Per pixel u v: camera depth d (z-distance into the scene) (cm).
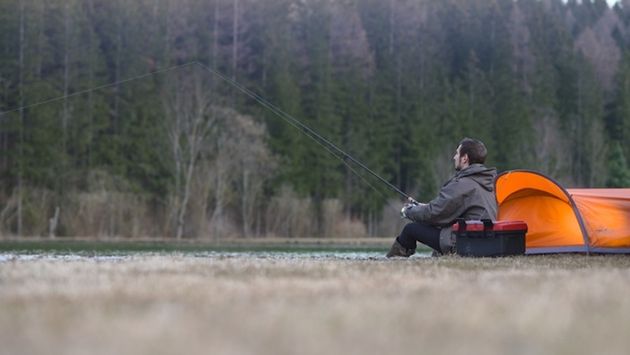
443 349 360
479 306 518
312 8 7794
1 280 741
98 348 354
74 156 6638
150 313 475
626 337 409
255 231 6494
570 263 1166
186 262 1072
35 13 6606
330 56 7781
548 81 8562
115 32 7044
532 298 570
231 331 405
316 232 6575
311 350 352
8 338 392
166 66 7056
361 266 973
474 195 1389
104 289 640
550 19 8956
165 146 6550
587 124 8431
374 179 7469
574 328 429
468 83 8256
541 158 7938
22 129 6450
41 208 6038
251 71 7512
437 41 8606
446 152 7669
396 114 7881
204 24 7381
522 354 353
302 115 7469
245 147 6594
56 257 1686
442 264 1063
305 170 7244
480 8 8675
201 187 6219
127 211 5947
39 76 6625
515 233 1323
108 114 6881
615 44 9406
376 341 379
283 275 806
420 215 1412
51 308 509
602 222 1628
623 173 8331
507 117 8106
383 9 8388
